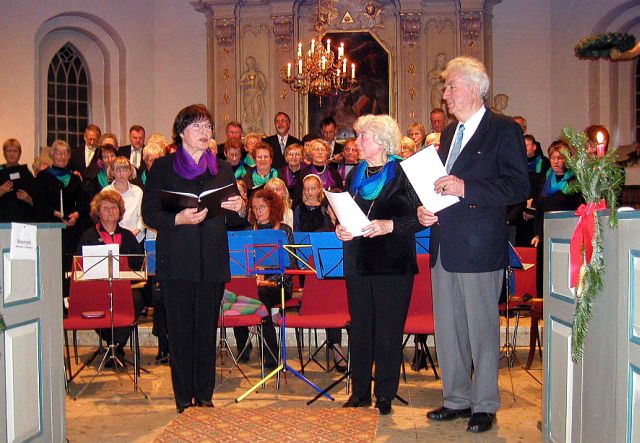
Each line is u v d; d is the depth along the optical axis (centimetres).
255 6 1267
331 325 531
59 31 1253
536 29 1252
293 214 713
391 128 454
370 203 447
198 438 412
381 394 465
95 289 569
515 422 452
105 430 447
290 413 459
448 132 450
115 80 1291
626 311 284
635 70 1168
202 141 445
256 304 574
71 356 671
